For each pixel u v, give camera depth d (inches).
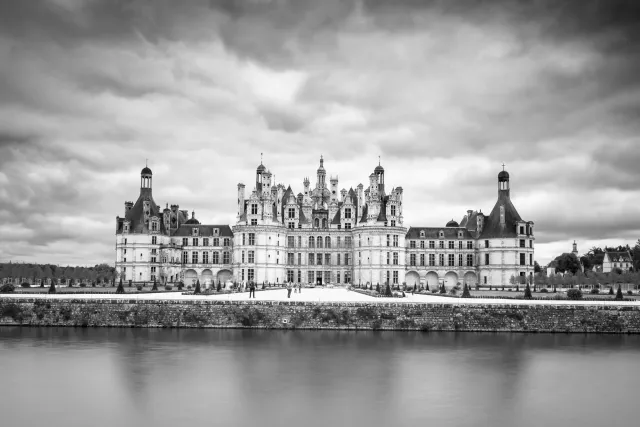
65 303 4005.9
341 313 3885.3
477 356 3152.1
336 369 2866.6
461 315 3846.0
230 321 3909.9
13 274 7775.6
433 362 3009.4
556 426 2151.8
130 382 2635.3
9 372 2797.7
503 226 7706.7
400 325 3850.9
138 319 3954.2
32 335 3663.9
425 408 2322.8
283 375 2753.4
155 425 2139.5
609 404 2389.3
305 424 2146.9
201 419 2193.7
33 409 2297.0
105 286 7062.0
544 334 3764.8
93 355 3117.6
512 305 3848.4
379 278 7504.9
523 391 2544.3
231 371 2815.0
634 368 2915.8
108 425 2137.1
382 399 2428.6
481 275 7824.8
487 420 2206.0
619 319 3791.8
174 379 2687.0
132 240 7859.3
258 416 2224.4
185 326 3917.3
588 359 3090.6
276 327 3878.0
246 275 7598.4
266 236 7657.5
